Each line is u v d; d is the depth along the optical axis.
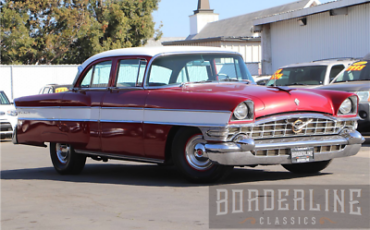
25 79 28.31
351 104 6.76
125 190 6.43
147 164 9.30
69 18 35.19
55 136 7.99
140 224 4.74
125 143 6.98
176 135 6.46
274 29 24.70
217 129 5.96
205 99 6.16
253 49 38.84
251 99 6.02
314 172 7.28
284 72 13.64
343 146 6.72
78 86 7.89
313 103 6.41
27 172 8.80
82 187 6.85
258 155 6.09
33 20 34.81
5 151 12.95
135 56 7.17
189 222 4.73
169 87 6.91
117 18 37.53
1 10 34.31
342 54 20.86
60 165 8.28
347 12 20.33
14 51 33.75
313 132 6.45
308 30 22.56
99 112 7.32
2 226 4.92
